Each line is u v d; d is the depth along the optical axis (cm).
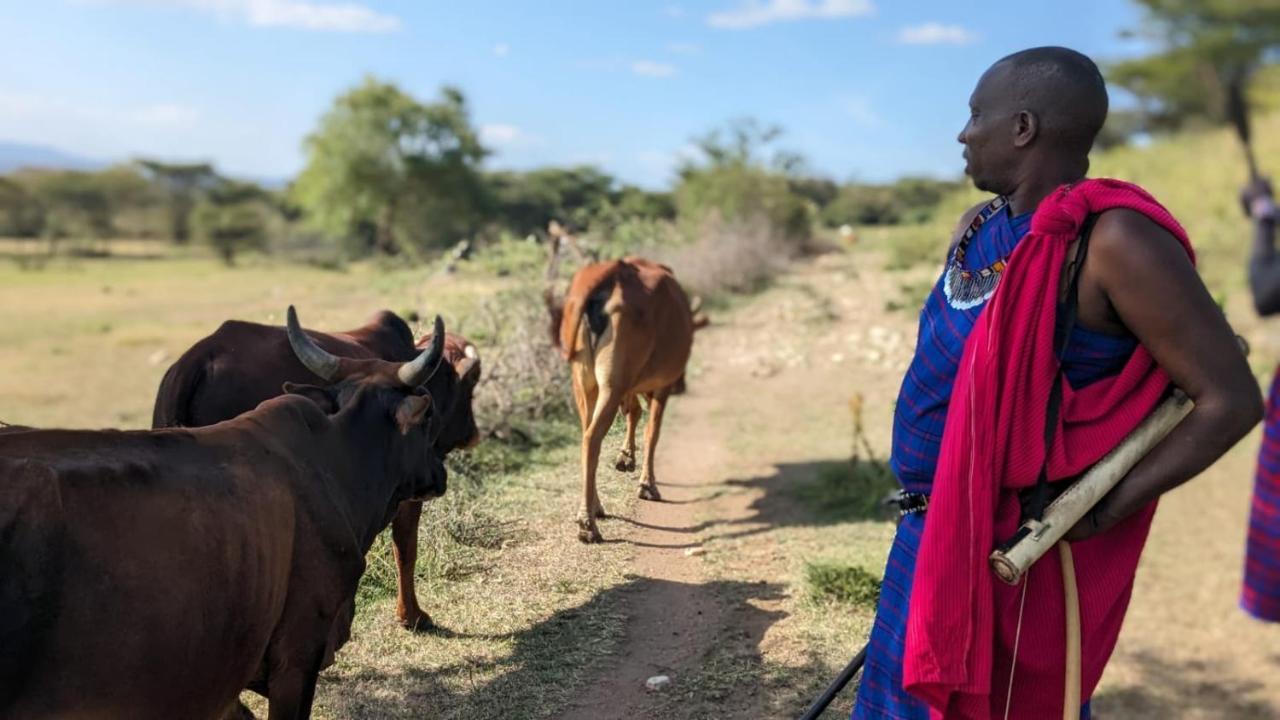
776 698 470
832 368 1377
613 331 664
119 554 267
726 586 600
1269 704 551
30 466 261
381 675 467
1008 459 246
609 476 771
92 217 6719
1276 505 400
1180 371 233
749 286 2155
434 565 582
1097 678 265
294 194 5166
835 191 5284
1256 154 933
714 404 1150
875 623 286
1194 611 672
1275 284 436
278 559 321
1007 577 242
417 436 411
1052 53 260
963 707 253
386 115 4800
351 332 531
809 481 839
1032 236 244
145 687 273
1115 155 1145
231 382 454
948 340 268
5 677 248
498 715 439
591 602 559
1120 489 243
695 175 2920
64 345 1986
